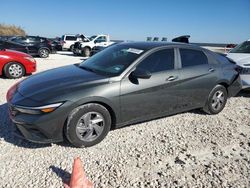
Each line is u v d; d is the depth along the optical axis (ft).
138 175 11.66
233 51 27.66
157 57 16.02
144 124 17.03
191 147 14.37
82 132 13.47
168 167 12.37
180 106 17.16
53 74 15.67
